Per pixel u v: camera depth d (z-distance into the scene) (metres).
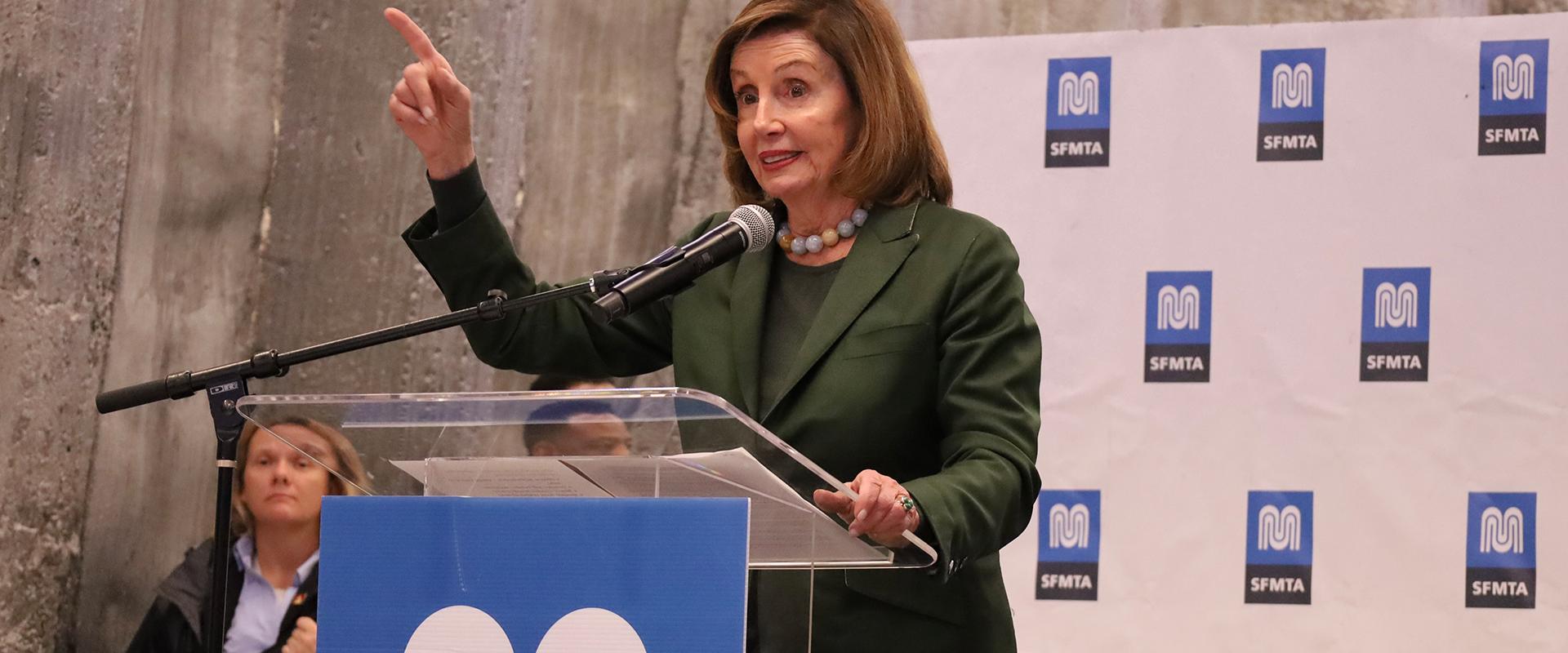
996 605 4.76
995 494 4.32
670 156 9.91
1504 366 8.16
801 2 5.10
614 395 3.47
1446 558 8.15
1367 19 9.12
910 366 4.75
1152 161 8.69
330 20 10.45
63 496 10.48
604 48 10.08
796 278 5.14
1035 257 8.78
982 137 8.90
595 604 3.64
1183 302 8.57
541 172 10.03
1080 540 8.58
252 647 9.09
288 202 10.36
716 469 3.69
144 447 10.41
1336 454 8.31
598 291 4.39
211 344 10.35
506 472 3.99
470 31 10.22
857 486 3.79
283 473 9.27
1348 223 8.40
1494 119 8.27
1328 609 8.26
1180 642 8.42
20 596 10.46
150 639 9.16
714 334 5.07
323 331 10.22
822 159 5.02
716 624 3.54
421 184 10.22
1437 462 8.20
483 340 5.34
